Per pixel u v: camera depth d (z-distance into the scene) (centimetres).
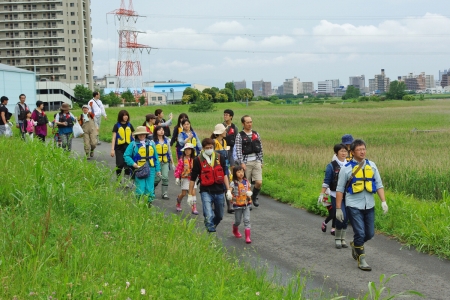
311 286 700
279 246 895
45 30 11225
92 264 559
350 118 5259
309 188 1341
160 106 8675
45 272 519
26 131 1695
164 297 507
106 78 16275
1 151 1187
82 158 1341
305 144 2634
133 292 497
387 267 790
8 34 11288
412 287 707
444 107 8512
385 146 2505
